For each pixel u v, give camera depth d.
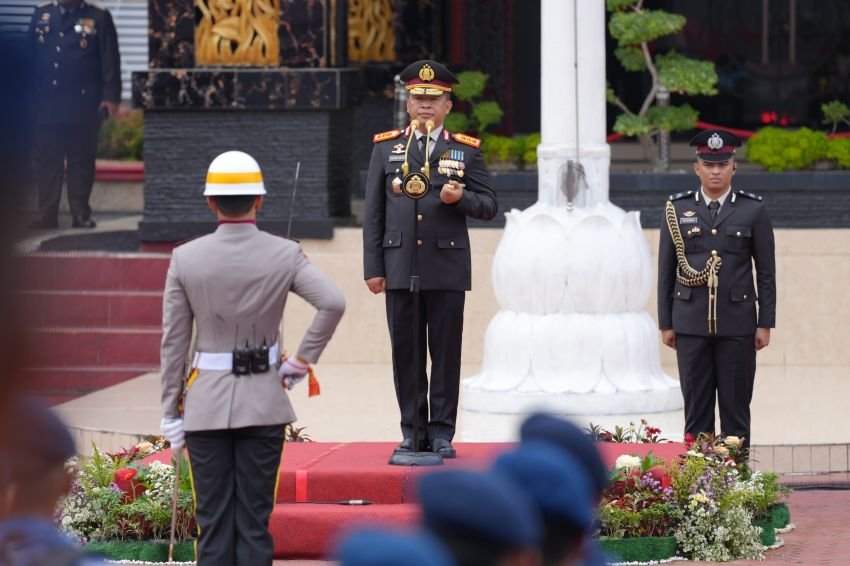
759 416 43.91
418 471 29.30
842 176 55.59
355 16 65.38
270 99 56.38
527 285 43.09
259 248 23.33
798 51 75.12
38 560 7.68
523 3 73.44
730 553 29.38
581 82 42.97
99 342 53.53
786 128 75.25
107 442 40.41
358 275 55.75
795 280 54.94
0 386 6.25
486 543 7.06
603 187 43.72
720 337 33.50
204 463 23.30
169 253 56.59
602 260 42.66
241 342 23.25
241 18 56.59
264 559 23.34
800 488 37.16
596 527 28.48
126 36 82.56
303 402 47.16
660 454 31.94
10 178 6.13
